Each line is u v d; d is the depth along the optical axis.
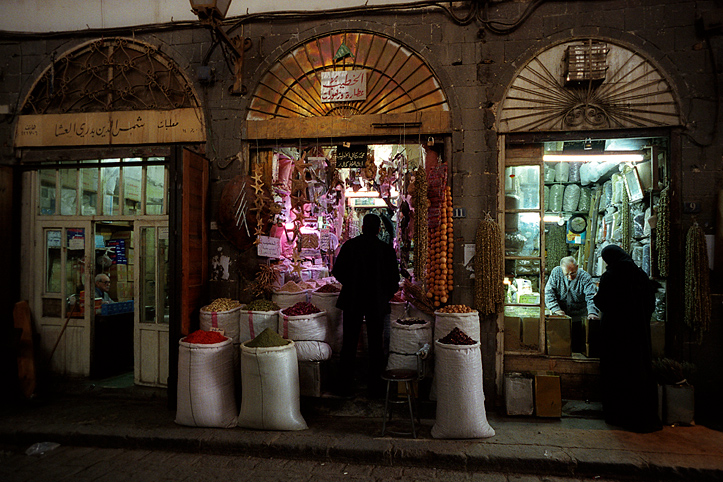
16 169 5.05
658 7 4.06
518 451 3.22
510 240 4.35
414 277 4.21
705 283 3.84
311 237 5.10
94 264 5.05
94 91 4.91
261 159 4.70
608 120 4.13
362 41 4.48
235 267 4.62
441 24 4.34
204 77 4.60
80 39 4.94
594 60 4.04
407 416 3.98
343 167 4.58
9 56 5.03
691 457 3.12
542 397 3.87
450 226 4.25
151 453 3.50
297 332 3.99
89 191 5.07
